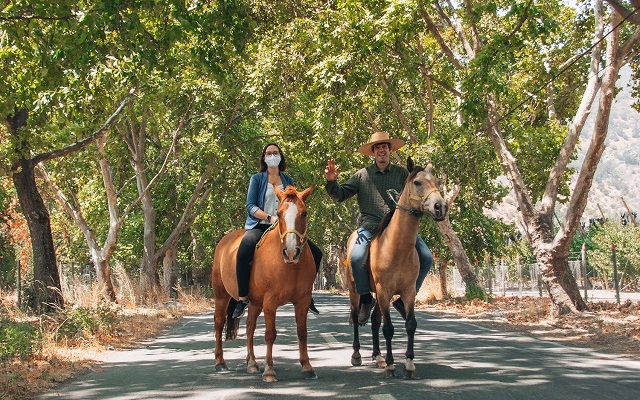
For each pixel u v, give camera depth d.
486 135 20.33
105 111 20.25
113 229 26.27
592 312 17.22
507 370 8.45
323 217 51.53
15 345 10.38
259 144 32.81
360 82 20.56
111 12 11.80
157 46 12.95
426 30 21.02
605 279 38.84
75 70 13.59
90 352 11.73
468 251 32.38
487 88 17.14
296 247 7.74
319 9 22.09
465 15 18.23
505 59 17.23
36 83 15.52
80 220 26.62
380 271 8.21
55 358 10.48
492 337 13.01
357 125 27.25
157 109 21.38
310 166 33.06
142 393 7.61
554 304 17.50
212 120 29.39
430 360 9.54
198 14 13.77
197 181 33.03
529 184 27.27
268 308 8.11
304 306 8.30
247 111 29.81
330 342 12.36
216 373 9.00
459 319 18.72
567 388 7.10
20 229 38.44
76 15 12.63
